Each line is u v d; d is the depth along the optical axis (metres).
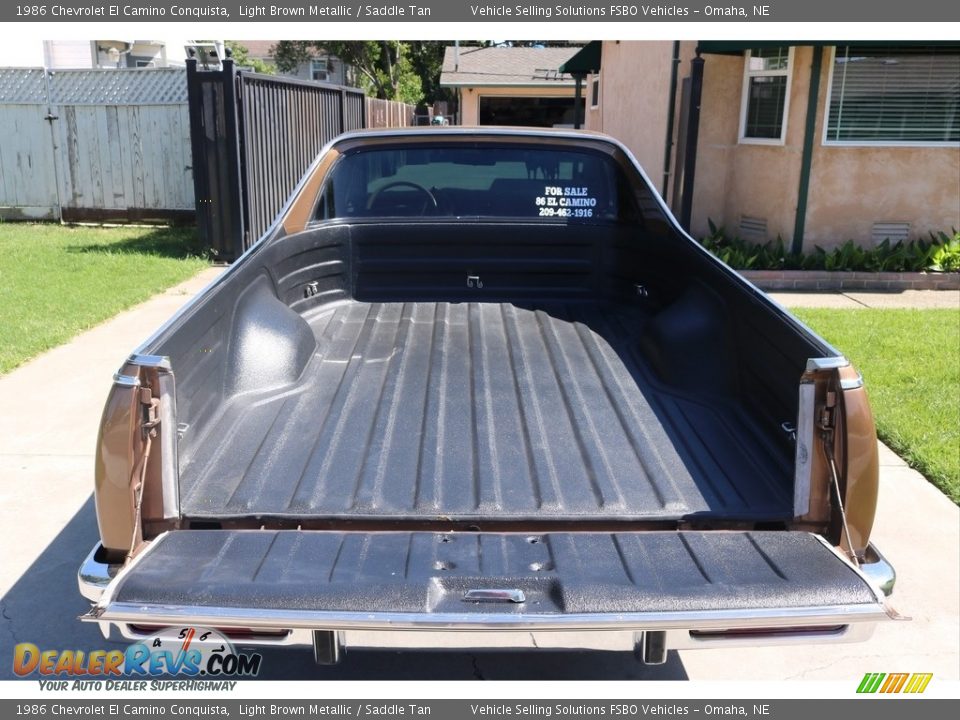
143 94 12.46
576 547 2.28
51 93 12.69
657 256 4.28
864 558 2.44
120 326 7.25
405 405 3.33
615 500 2.66
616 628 1.97
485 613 1.99
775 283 9.32
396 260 4.63
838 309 8.16
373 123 16.28
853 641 2.13
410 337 4.11
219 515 2.52
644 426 3.18
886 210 9.86
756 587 2.06
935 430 5.09
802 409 2.42
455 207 4.59
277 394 3.36
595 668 3.17
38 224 13.01
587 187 4.59
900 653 3.25
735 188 10.77
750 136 10.57
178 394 2.64
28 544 3.86
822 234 9.94
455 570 2.15
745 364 3.16
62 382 5.87
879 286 9.38
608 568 2.16
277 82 10.59
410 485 2.73
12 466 4.61
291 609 1.98
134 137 12.65
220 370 3.12
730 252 9.63
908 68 9.54
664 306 4.23
